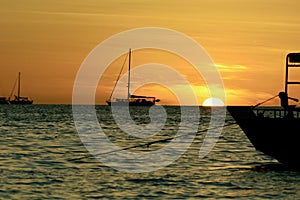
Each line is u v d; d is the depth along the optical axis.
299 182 41.03
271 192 37.72
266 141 46.34
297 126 44.03
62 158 53.38
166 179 42.12
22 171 44.41
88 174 43.72
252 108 46.41
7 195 35.59
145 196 36.09
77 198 35.09
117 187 38.69
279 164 50.84
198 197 36.06
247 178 42.72
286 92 46.16
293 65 45.97
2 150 59.72
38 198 34.94
